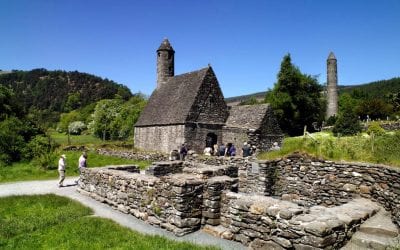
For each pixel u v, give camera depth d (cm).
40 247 849
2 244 866
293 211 752
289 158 1332
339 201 1131
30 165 2403
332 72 5788
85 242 851
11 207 1260
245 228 840
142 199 1091
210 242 852
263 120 3012
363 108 5541
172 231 934
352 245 741
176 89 3488
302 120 5544
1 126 2684
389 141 1249
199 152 3023
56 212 1158
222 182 961
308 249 691
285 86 5419
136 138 3741
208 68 3198
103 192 1340
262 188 1355
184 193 930
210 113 3147
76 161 2577
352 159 1165
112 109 6100
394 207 866
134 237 874
